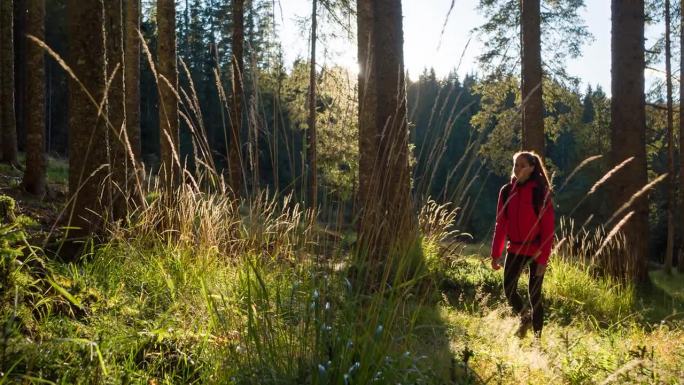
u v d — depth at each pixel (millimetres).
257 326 2570
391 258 2635
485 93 16219
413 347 3262
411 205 2750
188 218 4492
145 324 3072
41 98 12742
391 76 9047
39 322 2816
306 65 9469
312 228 2756
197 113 3139
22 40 26172
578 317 6699
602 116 34312
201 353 2826
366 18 8938
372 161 7535
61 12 31484
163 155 8984
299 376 2441
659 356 3941
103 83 5379
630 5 11281
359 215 2799
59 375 2275
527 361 3656
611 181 11359
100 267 3939
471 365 3430
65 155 33188
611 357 3752
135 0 11781
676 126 21047
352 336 2514
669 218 19312
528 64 13203
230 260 3934
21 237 2828
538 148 13172
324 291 2584
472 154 2785
